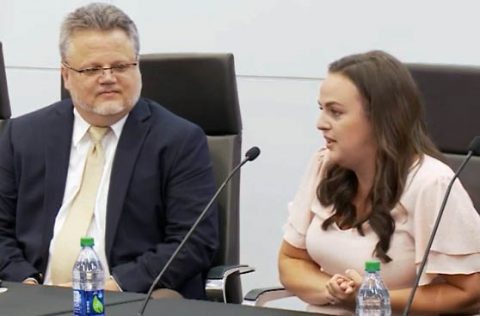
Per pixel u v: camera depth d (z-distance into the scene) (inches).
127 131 263.0
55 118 270.2
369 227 215.6
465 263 206.4
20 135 271.0
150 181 259.0
